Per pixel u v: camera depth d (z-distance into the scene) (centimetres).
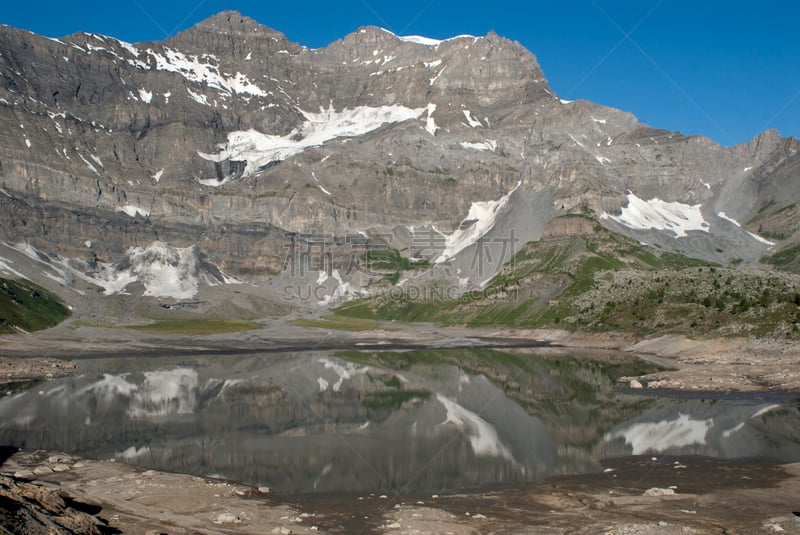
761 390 10581
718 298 19462
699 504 4809
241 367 16200
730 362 14338
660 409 9281
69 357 18525
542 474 5994
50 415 9125
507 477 5912
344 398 10944
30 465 6106
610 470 6019
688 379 11838
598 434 7725
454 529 4369
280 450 7106
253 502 5059
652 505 4819
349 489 5569
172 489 5266
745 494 5044
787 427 7844
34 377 13562
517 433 7944
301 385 12625
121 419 8875
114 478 5616
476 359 17862
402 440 7631
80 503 4841
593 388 11650
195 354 19988
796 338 15238
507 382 12862
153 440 7588
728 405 9412
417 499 5209
